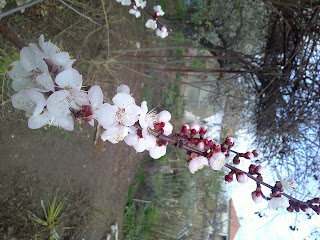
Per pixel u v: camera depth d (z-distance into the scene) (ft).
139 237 17.58
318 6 11.60
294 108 13.97
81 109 4.69
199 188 21.99
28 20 9.44
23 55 4.48
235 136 18.86
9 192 9.30
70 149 12.21
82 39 12.07
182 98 22.24
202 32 19.89
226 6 18.49
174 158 21.79
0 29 5.01
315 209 5.49
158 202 19.33
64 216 11.85
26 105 4.89
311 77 13.58
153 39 19.16
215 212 23.44
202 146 5.86
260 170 5.87
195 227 21.61
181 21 20.22
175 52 21.25
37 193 10.43
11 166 9.36
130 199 18.02
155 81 19.31
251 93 17.30
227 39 18.94
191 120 21.89
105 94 13.62
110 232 15.47
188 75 22.71
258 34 17.30
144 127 5.32
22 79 4.67
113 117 4.75
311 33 12.82
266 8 15.65
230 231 24.73
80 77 4.57
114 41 14.58
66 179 12.03
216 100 20.67
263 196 5.86
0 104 8.32
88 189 13.55
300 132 13.85
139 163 19.36
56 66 4.72
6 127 9.09
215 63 23.57
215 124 21.63
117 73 14.82
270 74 14.65
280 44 14.71
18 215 9.53
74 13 11.56
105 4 13.51
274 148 15.42
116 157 16.28
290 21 13.83
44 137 10.72
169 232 19.04
